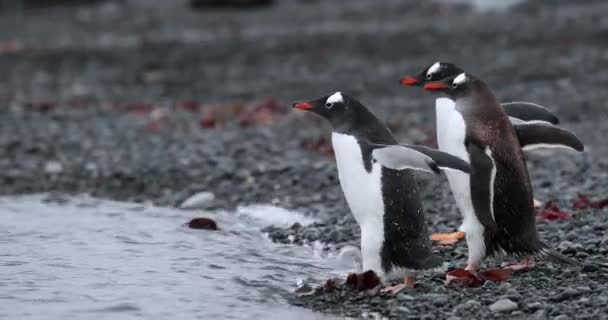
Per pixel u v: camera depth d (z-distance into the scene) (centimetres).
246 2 4891
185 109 2278
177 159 1656
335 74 2692
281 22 4059
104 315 834
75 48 3375
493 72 2533
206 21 4266
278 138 1844
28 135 1917
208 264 1017
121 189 1487
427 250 897
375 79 2586
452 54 2862
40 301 866
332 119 931
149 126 1997
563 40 3002
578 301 844
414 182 897
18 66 3058
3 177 1559
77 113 2231
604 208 1223
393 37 3247
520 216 919
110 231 1161
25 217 1243
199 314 847
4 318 817
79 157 1716
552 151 1653
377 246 893
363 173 890
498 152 903
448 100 942
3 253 1042
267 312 859
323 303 886
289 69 2825
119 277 952
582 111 2069
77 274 959
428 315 830
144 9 5044
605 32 3097
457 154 912
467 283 907
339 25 3788
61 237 1124
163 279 950
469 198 905
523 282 914
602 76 2441
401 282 941
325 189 1416
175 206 1368
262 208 1302
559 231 1098
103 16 4669
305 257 1071
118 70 2953
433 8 4278
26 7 5238
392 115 2066
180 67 2958
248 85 2609
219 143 1778
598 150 1692
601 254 1001
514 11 4022
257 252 1084
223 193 1413
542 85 2359
